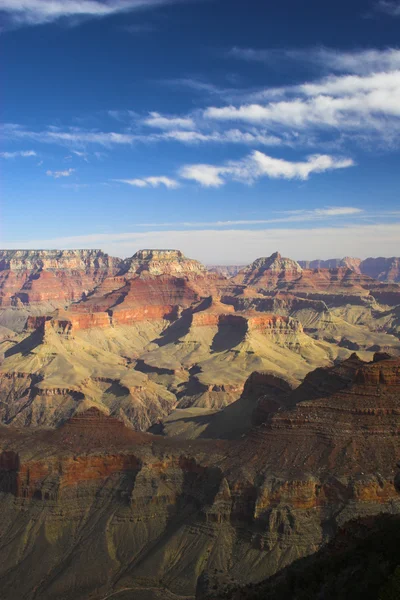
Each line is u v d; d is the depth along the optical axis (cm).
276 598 5403
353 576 4900
